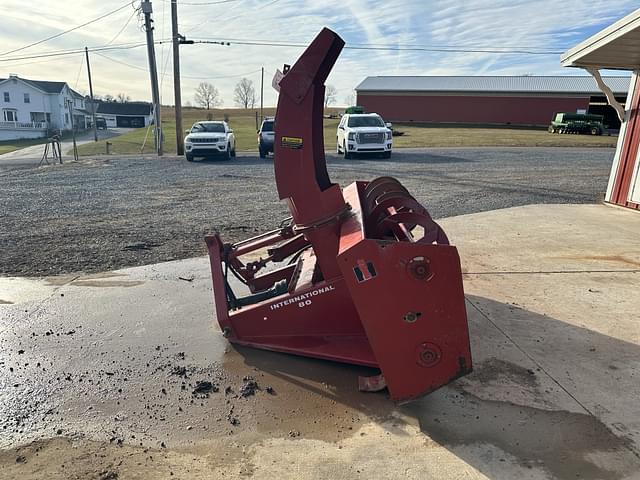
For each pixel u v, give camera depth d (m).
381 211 3.30
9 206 8.86
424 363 2.51
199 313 4.03
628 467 2.25
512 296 4.38
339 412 2.70
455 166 15.73
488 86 50.31
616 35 7.01
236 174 14.01
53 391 2.88
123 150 28.56
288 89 2.98
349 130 18.66
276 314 3.37
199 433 2.51
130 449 2.38
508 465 2.26
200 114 74.00
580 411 2.68
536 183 11.77
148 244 6.18
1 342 3.50
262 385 2.97
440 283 2.43
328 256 3.17
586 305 4.18
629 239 6.35
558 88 47.94
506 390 2.89
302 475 2.20
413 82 53.94
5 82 67.62
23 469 2.23
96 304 4.20
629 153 8.40
